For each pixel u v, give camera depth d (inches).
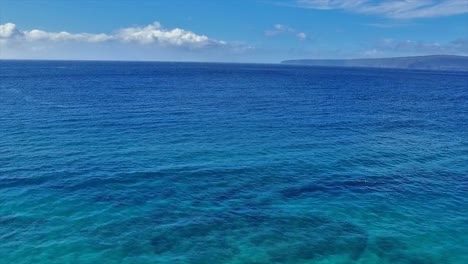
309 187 989.8
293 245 711.7
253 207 864.9
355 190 981.2
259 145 1379.2
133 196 897.5
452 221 823.1
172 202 874.1
